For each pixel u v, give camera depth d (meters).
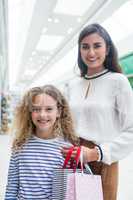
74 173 1.53
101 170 1.84
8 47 7.42
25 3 4.16
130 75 5.71
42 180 1.77
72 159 1.66
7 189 1.83
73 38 6.40
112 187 1.84
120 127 1.81
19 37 6.32
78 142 1.88
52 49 7.82
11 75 13.98
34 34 6.09
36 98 1.91
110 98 1.80
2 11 4.62
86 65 1.95
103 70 1.88
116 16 4.95
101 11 4.59
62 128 1.92
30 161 1.81
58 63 10.39
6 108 10.49
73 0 4.11
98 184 1.53
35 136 1.91
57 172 1.62
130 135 1.73
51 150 1.83
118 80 1.79
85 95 1.90
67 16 4.93
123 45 6.23
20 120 1.97
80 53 1.92
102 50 1.81
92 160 1.66
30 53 8.40
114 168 1.84
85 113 1.85
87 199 1.49
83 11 4.66
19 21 5.11
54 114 1.90
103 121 1.78
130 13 4.78
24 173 1.80
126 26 5.59
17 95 11.20
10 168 1.87
